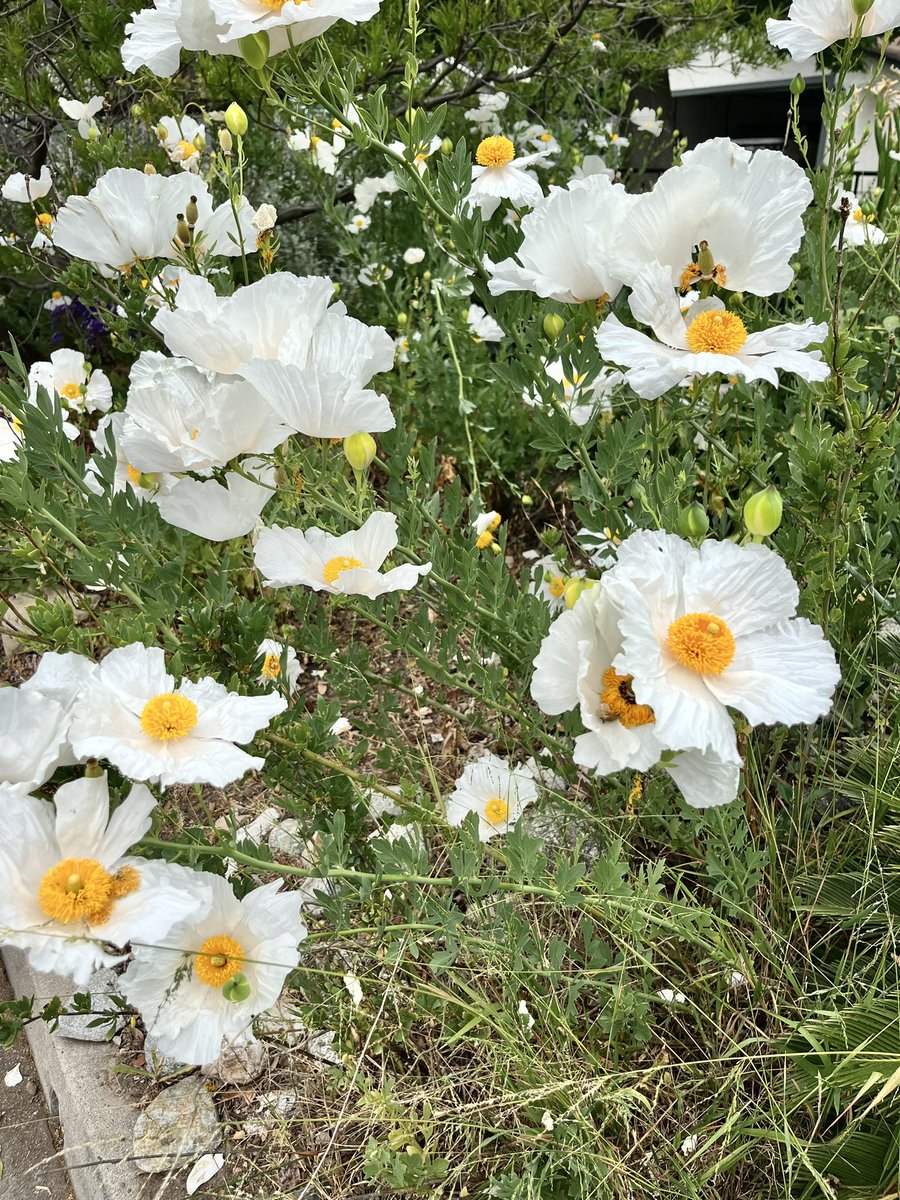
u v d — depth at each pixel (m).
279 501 0.81
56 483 0.82
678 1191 0.66
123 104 1.77
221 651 0.70
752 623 0.59
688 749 0.57
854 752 0.84
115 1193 0.77
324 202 1.51
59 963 0.50
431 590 0.90
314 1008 0.75
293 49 0.72
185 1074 0.85
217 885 0.62
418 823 0.81
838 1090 0.65
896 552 1.00
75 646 0.67
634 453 0.79
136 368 0.66
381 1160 0.64
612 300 0.73
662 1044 0.75
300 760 0.75
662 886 0.72
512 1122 0.75
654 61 2.03
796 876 0.79
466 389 1.41
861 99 0.80
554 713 0.60
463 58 1.71
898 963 0.72
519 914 0.79
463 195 0.81
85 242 0.87
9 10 1.68
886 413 0.88
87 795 0.54
